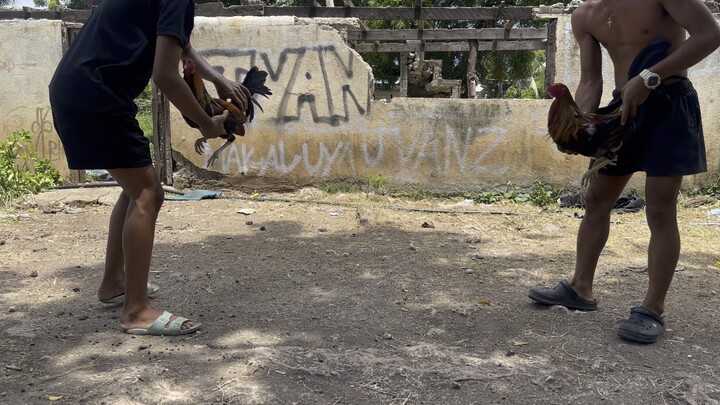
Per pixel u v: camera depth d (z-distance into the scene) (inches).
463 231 254.5
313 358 123.6
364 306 157.2
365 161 328.5
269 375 117.4
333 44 321.7
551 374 119.0
